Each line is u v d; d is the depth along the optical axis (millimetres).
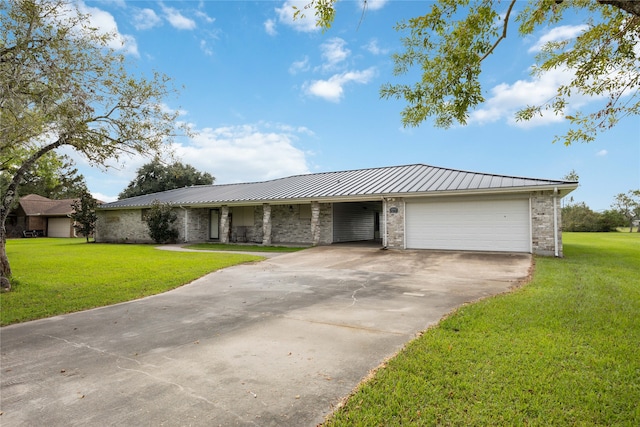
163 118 9656
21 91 7535
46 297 7766
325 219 19266
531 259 11734
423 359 3826
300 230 20125
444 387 3242
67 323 5902
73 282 9414
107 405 3148
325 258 13531
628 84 5492
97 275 10438
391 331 4949
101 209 26750
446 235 14492
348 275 9883
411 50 5117
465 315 5391
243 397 3223
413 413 2852
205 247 19375
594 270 9539
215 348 4520
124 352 4477
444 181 15516
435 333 4641
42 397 3334
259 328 5312
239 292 8039
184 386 3475
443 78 4891
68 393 3400
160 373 3801
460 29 4586
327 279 9383
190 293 8055
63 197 50469
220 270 11289
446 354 3938
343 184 18766
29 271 11344
